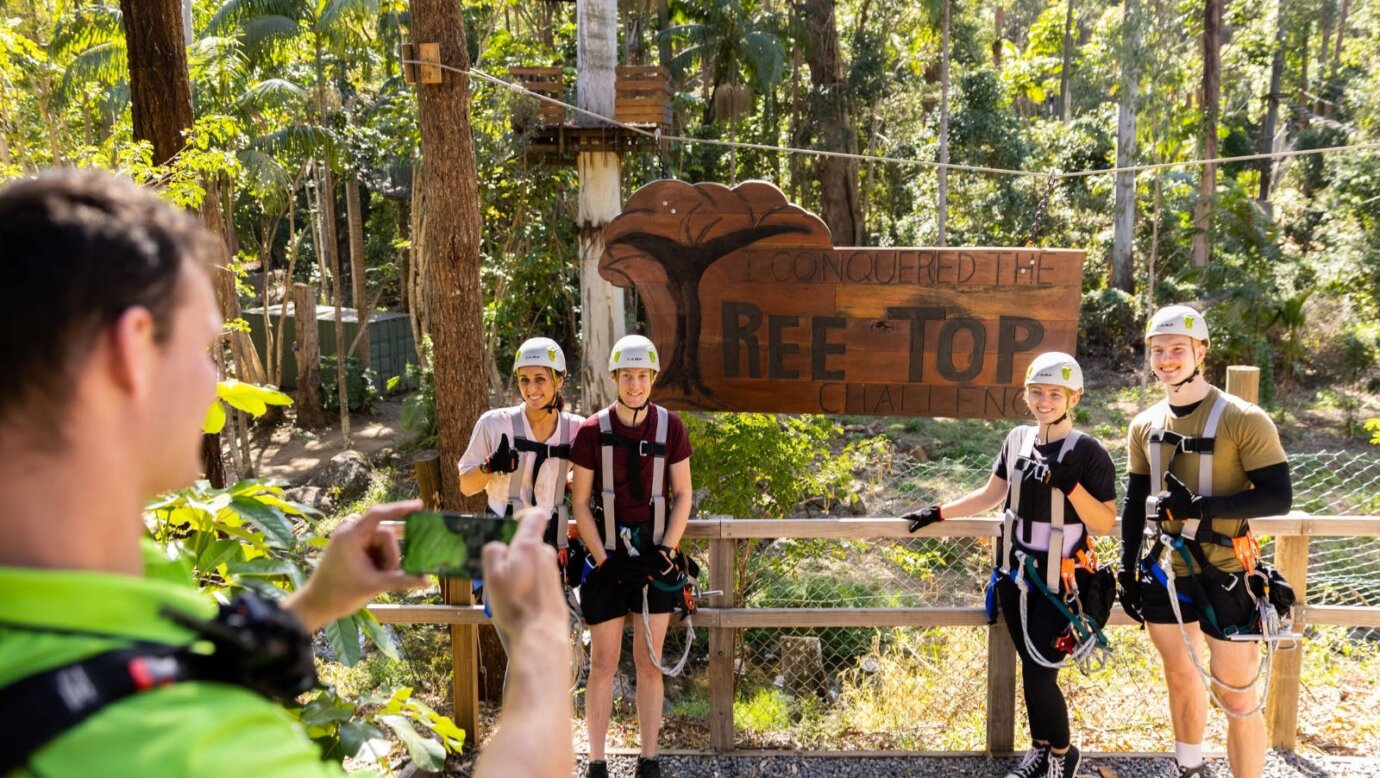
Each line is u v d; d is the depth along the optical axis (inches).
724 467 341.7
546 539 165.5
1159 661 223.6
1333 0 1382.9
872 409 216.5
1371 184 888.3
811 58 1076.5
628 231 218.7
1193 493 148.8
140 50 218.5
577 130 439.2
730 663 179.6
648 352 160.2
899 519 172.9
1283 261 902.4
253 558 97.7
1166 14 940.6
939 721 204.1
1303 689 210.1
